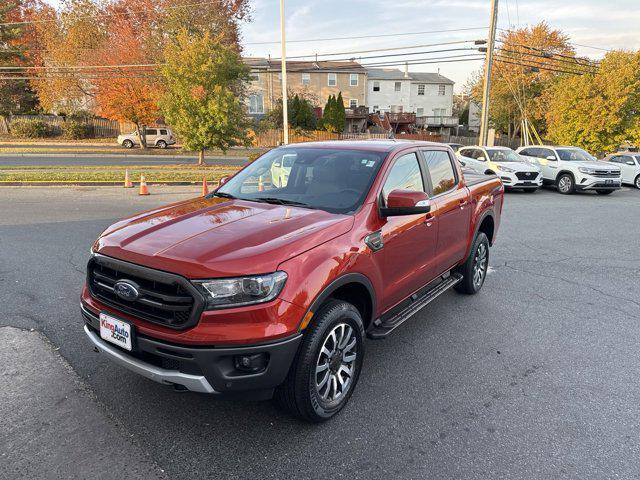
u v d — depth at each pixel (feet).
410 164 13.12
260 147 130.31
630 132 79.77
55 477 7.99
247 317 7.99
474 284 17.99
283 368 8.38
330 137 134.41
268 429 9.52
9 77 119.14
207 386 8.11
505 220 35.37
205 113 72.33
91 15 119.65
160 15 116.88
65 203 37.50
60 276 18.65
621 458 8.83
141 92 99.35
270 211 10.68
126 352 9.00
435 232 13.60
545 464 8.63
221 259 8.13
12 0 136.05
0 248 22.79
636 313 16.55
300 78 168.35
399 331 14.74
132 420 9.68
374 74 184.44
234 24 125.80
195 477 8.09
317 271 8.80
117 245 9.12
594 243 27.86
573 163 54.54
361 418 10.01
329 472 8.29
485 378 11.85
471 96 160.04
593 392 11.23
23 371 11.43
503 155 56.29
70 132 131.95
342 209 10.87
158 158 96.07
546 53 121.49
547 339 14.26
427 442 9.23
